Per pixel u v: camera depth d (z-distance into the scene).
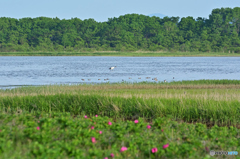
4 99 75.88
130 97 79.00
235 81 131.50
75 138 41.66
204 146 43.84
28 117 51.62
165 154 38.44
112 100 75.06
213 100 74.31
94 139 40.03
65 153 36.38
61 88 110.06
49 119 47.88
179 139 45.22
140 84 122.50
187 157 38.34
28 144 39.09
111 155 36.09
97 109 72.44
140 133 47.41
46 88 108.44
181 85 121.38
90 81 162.75
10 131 42.94
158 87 116.75
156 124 51.44
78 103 74.00
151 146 40.38
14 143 38.88
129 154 38.03
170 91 104.62
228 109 66.25
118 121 62.06
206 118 67.56
